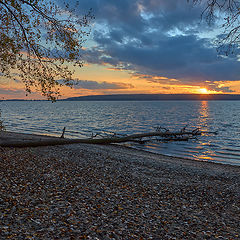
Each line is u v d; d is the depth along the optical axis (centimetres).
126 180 1397
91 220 789
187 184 1454
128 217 861
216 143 3841
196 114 11994
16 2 1159
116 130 5456
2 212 741
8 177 1120
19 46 1245
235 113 12825
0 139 2302
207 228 839
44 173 1291
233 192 1331
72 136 4338
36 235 631
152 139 4128
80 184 1183
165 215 928
